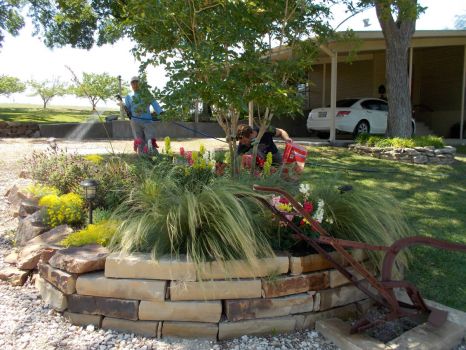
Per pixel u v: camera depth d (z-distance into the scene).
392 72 10.64
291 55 4.89
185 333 3.00
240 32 3.87
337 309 3.32
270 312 3.08
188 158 4.83
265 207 3.42
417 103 17.61
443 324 3.08
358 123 13.12
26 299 3.40
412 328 3.10
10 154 9.98
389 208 3.80
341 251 2.91
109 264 3.02
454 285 3.72
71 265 3.07
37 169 5.43
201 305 2.99
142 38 4.25
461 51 16.03
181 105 3.85
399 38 10.52
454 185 7.15
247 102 4.31
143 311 2.99
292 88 4.53
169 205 3.33
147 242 3.23
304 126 16.89
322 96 17.38
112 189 4.27
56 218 4.08
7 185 6.80
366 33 11.48
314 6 4.62
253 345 2.95
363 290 3.13
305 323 3.17
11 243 4.46
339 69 17.19
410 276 3.88
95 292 3.03
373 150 9.91
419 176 7.80
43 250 3.44
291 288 3.12
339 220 3.56
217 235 3.16
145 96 4.18
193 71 3.88
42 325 3.06
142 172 4.44
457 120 16.41
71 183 4.88
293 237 3.31
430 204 6.01
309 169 7.82
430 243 3.01
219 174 4.52
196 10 3.94
